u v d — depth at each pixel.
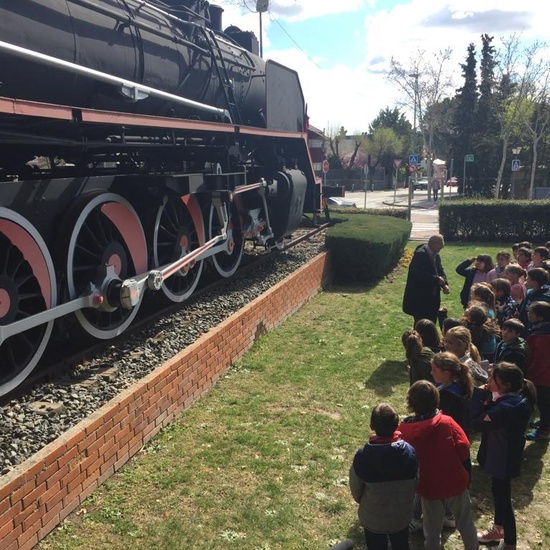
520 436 3.33
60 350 5.54
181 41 6.98
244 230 8.93
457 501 3.19
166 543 3.28
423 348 4.55
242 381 5.74
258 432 4.64
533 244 17.39
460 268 7.00
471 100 42.47
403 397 5.47
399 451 2.88
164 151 7.46
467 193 42.38
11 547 2.95
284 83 10.19
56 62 4.29
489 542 3.47
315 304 9.22
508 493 3.35
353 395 5.49
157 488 3.80
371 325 7.97
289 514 3.59
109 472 3.88
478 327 4.95
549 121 36.28
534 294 5.33
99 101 5.76
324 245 11.99
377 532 2.92
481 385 3.98
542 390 4.60
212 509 3.62
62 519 3.39
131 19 5.98
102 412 3.82
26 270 4.88
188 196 7.18
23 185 4.50
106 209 5.46
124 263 5.70
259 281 8.85
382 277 11.61
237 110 8.58
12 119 4.59
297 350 6.77
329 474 4.05
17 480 2.99
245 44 10.42
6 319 4.34
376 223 13.89
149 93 5.51
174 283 7.26
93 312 5.62
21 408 4.18
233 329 6.11
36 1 4.75
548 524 3.66
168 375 4.66
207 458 4.20
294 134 10.65
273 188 9.75
